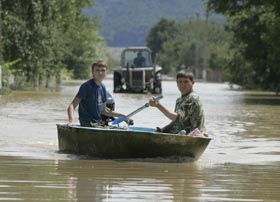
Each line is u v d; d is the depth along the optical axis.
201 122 27.72
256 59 119.62
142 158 27.03
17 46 99.12
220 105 68.19
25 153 28.17
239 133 38.53
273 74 117.69
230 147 31.83
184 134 27.20
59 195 19.66
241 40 120.12
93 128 27.14
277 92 107.56
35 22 97.44
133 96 86.56
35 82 112.62
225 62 144.50
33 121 43.88
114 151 26.98
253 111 58.84
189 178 23.03
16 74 104.81
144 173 23.83
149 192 20.39
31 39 100.94
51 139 33.38
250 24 117.56
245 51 120.38
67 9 102.00
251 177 23.47
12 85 104.06
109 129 26.95
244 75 137.12
